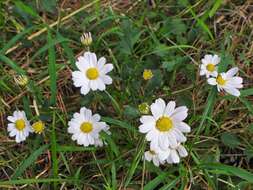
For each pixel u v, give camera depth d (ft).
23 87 1.05
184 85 1.06
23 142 1.00
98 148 0.96
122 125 0.90
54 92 0.97
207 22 1.17
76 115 0.88
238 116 1.02
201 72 0.96
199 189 0.93
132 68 1.03
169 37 1.13
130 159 0.95
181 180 0.90
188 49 1.11
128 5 1.20
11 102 1.05
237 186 0.89
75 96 1.06
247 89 0.98
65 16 1.16
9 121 1.03
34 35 1.12
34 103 1.00
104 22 1.12
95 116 0.88
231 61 1.03
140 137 0.91
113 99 0.95
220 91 0.98
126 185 0.87
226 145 0.97
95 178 0.95
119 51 1.09
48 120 0.98
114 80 1.02
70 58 1.00
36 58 1.12
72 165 0.97
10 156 0.98
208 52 1.10
